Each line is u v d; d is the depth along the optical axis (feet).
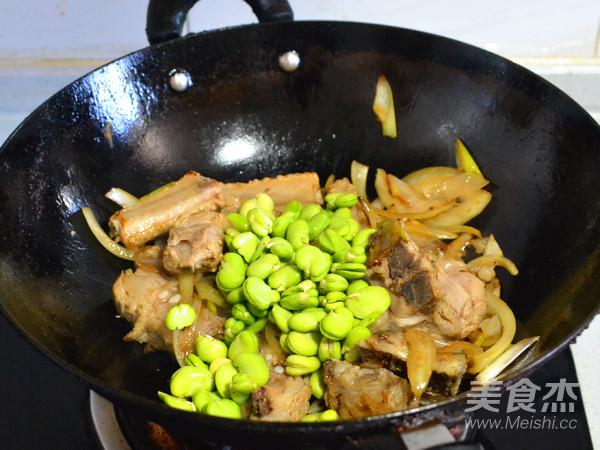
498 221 1.17
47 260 1.05
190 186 1.21
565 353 1.11
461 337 0.97
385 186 1.26
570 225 1.02
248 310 1.01
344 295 0.98
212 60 1.23
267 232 1.10
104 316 1.09
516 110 1.15
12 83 1.53
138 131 1.24
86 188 1.17
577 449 0.97
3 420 1.03
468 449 0.74
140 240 1.16
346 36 1.22
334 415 0.87
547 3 1.43
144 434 0.98
